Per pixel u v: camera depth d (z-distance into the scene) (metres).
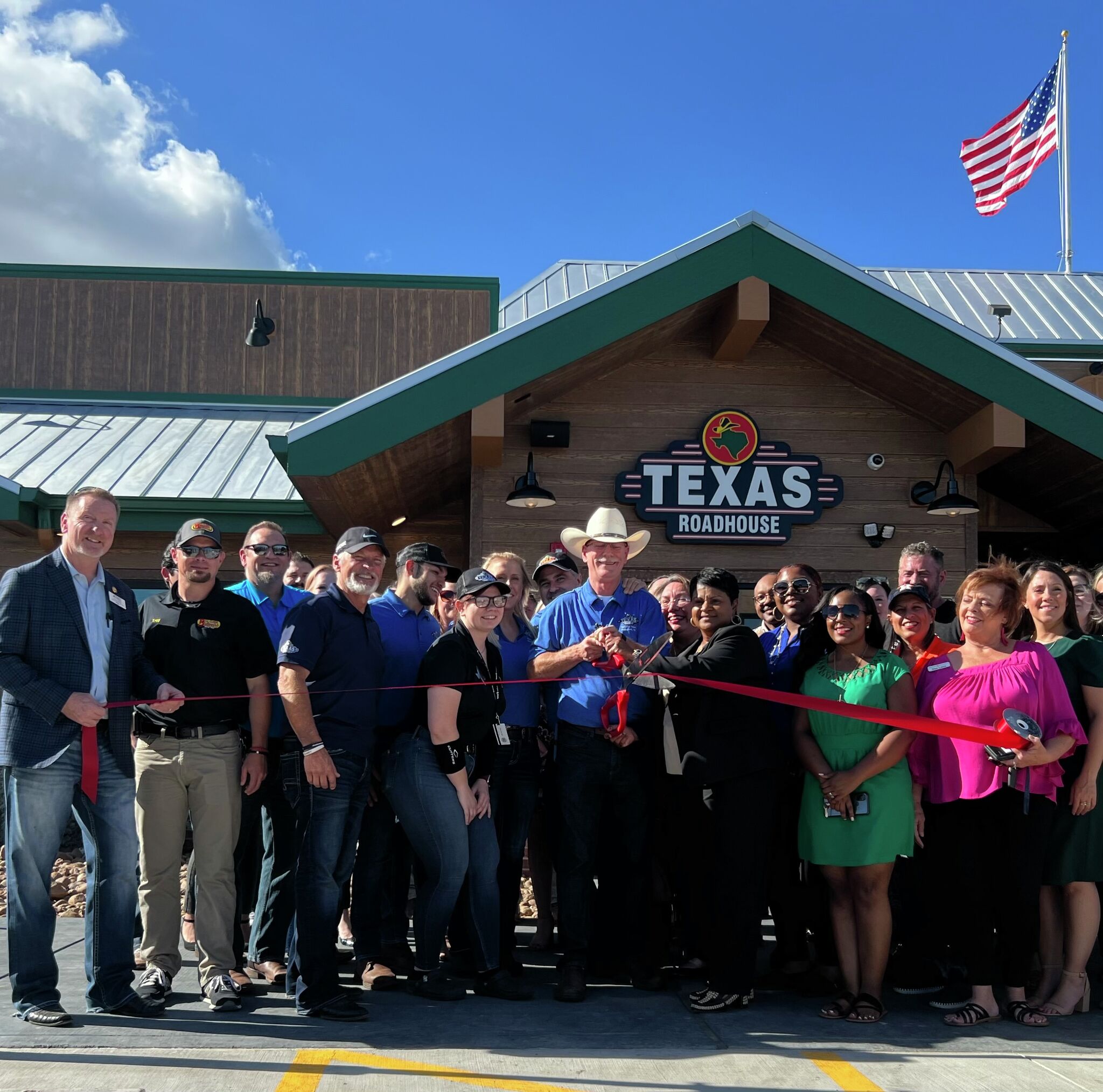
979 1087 3.86
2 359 14.15
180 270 14.41
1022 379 8.21
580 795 5.30
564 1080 3.87
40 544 10.27
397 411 7.91
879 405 9.23
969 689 4.88
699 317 8.93
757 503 9.03
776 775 5.12
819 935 5.40
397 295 14.60
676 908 6.09
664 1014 4.85
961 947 4.82
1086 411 8.21
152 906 4.76
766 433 9.16
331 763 4.64
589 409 9.12
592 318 8.09
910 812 4.88
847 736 4.93
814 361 9.24
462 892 5.62
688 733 5.25
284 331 14.46
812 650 5.29
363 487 8.86
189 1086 3.66
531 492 8.43
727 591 5.26
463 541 10.94
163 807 4.76
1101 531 10.87
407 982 5.36
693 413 9.16
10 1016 4.40
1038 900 4.82
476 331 14.58
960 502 8.58
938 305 15.75
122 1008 4.46
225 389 14.30
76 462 11.24
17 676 4.30
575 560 7.21
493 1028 4.52
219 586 5.31
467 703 4.99
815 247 8.23
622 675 5.21
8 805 4.39
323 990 4.55
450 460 9.21
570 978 5.09
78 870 8.16
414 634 5.52
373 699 4.92
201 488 10.48
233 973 5.00
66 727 4.38
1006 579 5.01
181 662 4.80
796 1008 5.01
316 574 6.18
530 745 5.68
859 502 9.14
